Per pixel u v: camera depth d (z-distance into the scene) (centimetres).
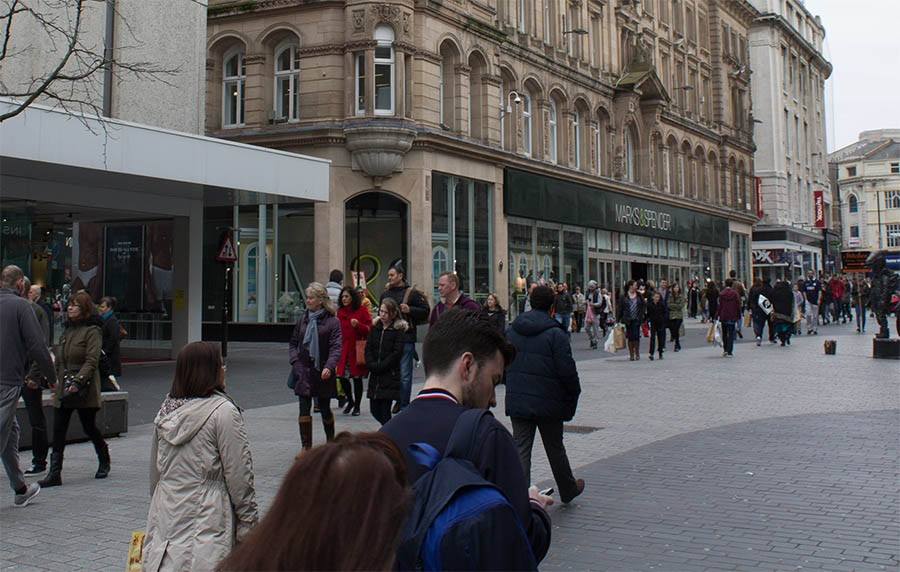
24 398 818
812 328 3012
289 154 1792
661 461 827
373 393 891
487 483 204
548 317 649
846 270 2842
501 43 2970
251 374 1694
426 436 255
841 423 1033
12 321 671
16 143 1285
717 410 1166
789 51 6612
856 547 540
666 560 522
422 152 2566
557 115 3450
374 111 2506
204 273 2783
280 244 2653
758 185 5753
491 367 284
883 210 11456
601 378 1602
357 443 158
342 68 2541
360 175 2538
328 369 859
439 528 194
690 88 4259
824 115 7606
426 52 2584
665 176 4338
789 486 709
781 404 1214
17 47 1474
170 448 387
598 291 2469
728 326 2058
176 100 1784
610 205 3719
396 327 893
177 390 397
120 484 762
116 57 1650
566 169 3319
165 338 1973
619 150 3847
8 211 1552
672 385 1470
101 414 1003
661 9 4478
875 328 3438
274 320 2647
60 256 1906
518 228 3077
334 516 144
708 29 5106
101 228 2036
